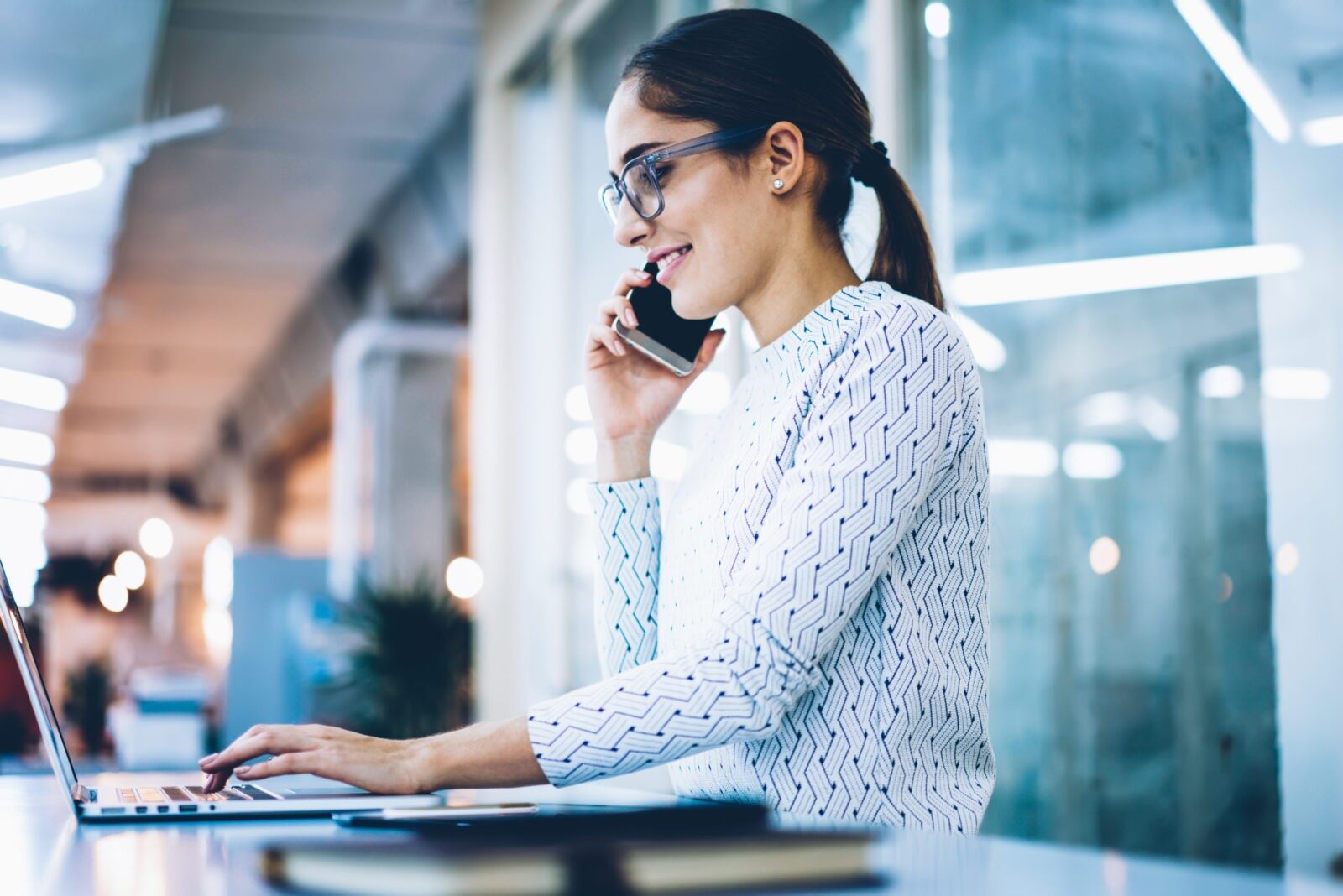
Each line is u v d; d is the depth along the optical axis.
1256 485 1.95
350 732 0.96
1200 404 2.07
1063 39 2.46
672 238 1.14
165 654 11.79
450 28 6.18
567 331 5.06
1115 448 2.28
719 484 1.12
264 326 11.77
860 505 0.93
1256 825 1.94
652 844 0.61
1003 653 2.59
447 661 5.80
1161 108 2.18
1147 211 2.22
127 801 1.00
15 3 4.82
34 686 0.94
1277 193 1.92
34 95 5.73
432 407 10.10
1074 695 2.38
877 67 3.03
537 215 5.50
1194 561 2.08
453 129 7.32
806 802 0.99
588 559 4.72
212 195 8.46
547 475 5.20
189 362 13.15
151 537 17.61
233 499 18.38
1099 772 2.30
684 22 1.16
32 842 0.80
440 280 8.84
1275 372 1.92
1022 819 2.51
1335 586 1.81
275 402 13.76
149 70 5.75
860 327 1.01
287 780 1.31
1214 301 2.05
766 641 0.91
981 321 2.71
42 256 8.91
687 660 0.92
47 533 20.78
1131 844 2.21
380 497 9.88
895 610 1.00
